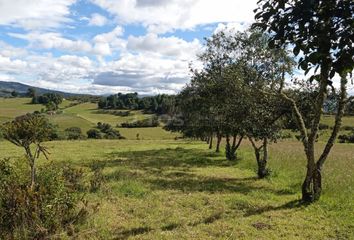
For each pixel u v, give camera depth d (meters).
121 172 18.52
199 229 9.37
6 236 7.45
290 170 19.81
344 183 14.87
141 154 30.70
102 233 8.73
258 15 3.80
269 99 16.64
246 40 17.94
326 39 3.17
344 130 52.38
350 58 3.10
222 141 48.41
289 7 3.55
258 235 8.99
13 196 7.85
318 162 12.38
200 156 29.25
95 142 48.94
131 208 11.44
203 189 14.81
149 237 8.68
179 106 34.44
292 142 44.28
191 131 35.62
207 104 23.33
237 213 11.02
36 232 7.50
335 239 8.85
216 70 23.28
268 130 17.39
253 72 16.89
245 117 17.36
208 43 23.91
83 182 13.93
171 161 25.38
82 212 9.08
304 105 16.38
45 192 8.29
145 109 115.50
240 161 25.16
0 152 29.75
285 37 3.65
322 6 3.21
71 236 8.27
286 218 10.55
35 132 9.17
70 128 72.62
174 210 11.29
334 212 11.14
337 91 12.99
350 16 3.10
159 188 14.72
